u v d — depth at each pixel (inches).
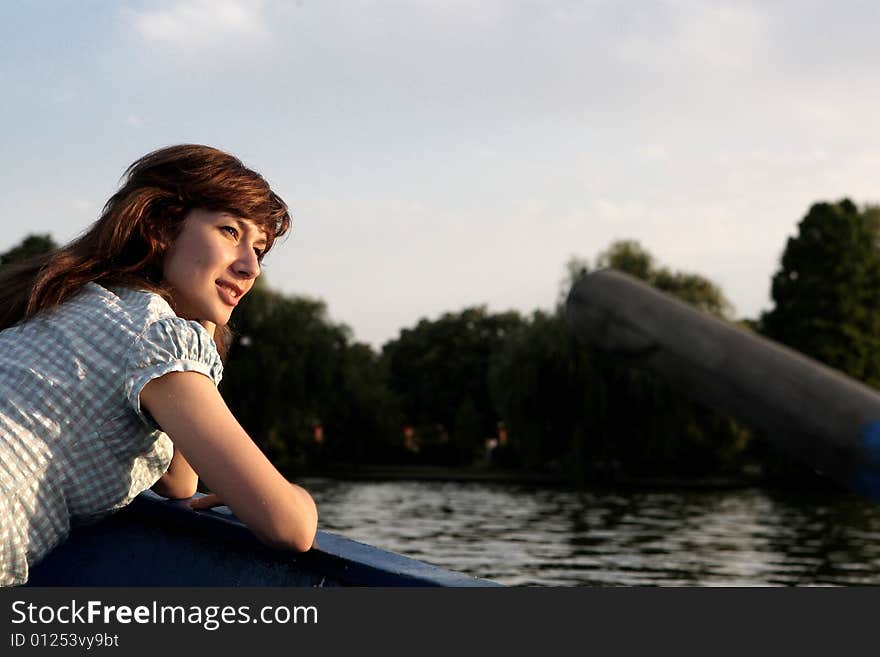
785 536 833.5
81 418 63.2
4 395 62.9
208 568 72.3
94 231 69.3
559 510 1122.0
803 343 1879.9
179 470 75.5
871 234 1937.7
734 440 1540.4
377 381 2117.4
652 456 1470.2
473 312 2854.3
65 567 77.8
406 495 1402.6
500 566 604.7
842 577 575.2
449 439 2356.1
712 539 796.6
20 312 68.6
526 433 1469.0
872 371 1872.5
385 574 59.9
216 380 65.3
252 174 71.8
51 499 63.4
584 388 1432.1
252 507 61.2
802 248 1921.8
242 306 1784.0
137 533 76.5
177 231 70.2
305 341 1809.8
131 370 63.1
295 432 1852.9
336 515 1026.7
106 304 65.8
